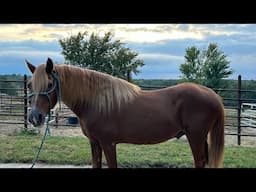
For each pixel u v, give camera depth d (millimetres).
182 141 7160
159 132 3430
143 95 3471
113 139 3361
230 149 6242
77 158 5211
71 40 21344
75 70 3338
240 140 7910
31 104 3176
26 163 5094
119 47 21609
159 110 3391
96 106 3307
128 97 3365
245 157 5504
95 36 21328
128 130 3359
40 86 3107
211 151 3539
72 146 6051
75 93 3318
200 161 3520
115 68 21078
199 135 3461
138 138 3422
